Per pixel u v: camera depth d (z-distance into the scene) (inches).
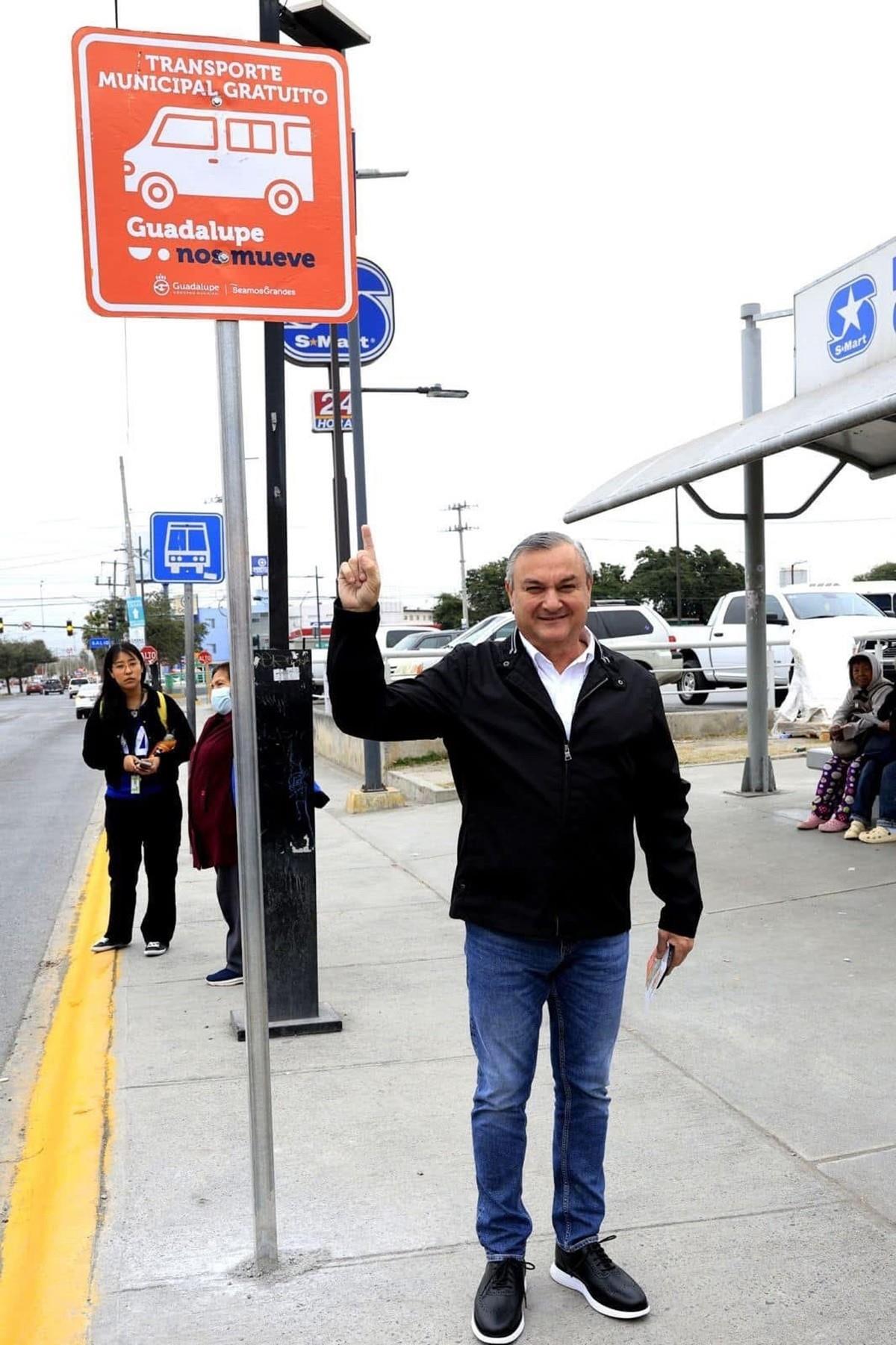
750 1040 181.0
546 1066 177.2
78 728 1360.7
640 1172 138.9
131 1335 110.8
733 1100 158.6
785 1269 118.3
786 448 257.4
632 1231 126.0
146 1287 118.7
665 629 747.4
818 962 219.5
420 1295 116.2
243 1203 135.9
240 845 116.4
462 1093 166.4
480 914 109.3
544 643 109.3
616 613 749.3
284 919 195.3
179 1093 169.5
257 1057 118.4
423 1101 163.9
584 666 111.6
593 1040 113.3
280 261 118.5
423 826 402.6
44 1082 186.1
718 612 768.9
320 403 490.0
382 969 230.7
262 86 117.2
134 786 251.0
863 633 599.5
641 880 293.0
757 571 397.4
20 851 444.1
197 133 115.6
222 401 116.1
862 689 326.0
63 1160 150.9
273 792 194.9
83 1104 167.6
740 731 598.2
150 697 254.7
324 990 217.6
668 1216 129.0
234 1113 161.5
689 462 305.1
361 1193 136.9
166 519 498.9
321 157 119.2
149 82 114.3
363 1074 175.0
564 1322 111.6
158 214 114.9
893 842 315.3
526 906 107.7
